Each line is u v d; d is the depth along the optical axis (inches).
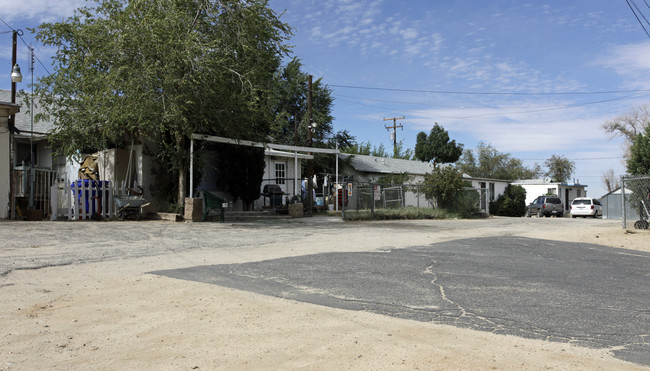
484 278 290.2
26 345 160.7
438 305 221.8
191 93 590.2
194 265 315.0
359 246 440.1
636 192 685.3
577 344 169.6
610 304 229.0
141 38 567.2
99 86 597.9
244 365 144.7
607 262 371.2
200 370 140.8
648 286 275.9
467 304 224.4
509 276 299.0
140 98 563.5
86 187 619.8
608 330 186.9
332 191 1204.5
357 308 213.8
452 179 1079.0
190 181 663.1
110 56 586.9
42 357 150.3
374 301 227.1
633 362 151.9
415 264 336.2
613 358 155.6
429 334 177.5
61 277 268.5
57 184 665.0
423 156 2306.8
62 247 378.0
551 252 428.1
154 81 574.2
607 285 276.7
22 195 689.6
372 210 855.7
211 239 464.4
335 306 216.5
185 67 576.1
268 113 708.7
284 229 597.6
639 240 526.9
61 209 632.4
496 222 927.0
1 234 440.5
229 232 536.4
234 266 312.2
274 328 181.0
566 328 188.7
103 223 578.6
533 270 324.2
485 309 216.1
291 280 271.4
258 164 879.1
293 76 1642.5
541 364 148.8
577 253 424.5
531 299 236.7
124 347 160.1
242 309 206.2
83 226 531.8
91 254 347.9
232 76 637.3
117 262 322.0
